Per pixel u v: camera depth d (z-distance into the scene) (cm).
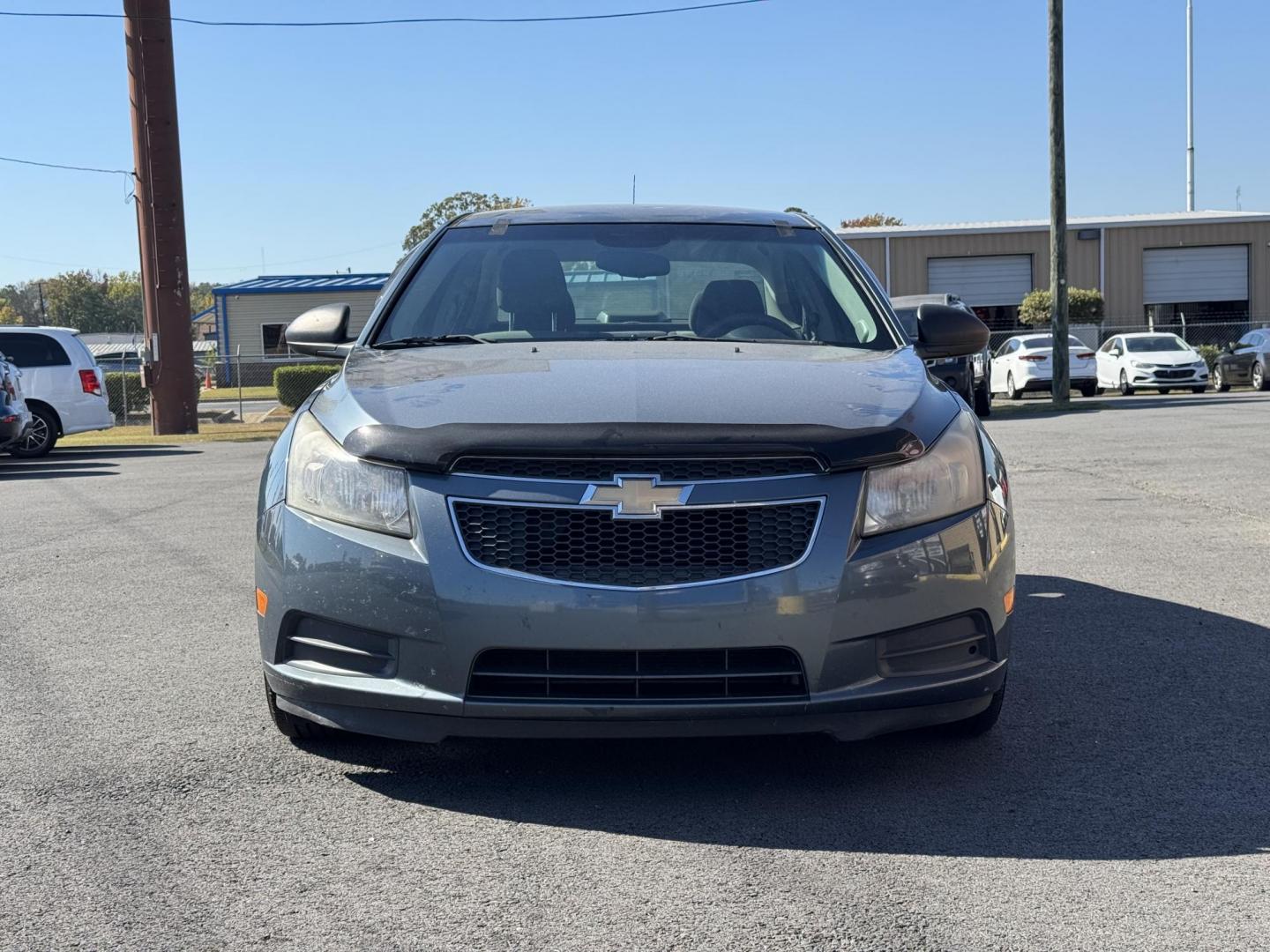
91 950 242
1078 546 696
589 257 446
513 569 299
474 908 260
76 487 1162
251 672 454
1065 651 473
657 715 296
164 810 318
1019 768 345
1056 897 262
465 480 304
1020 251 4238
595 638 294
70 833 303
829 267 448
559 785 334
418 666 302
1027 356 2691
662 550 298
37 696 424
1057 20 2134
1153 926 249
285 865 283
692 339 405
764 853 287
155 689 431
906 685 307
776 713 299
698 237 459
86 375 1688
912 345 412
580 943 243
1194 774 338
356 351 403
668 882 271
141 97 2042
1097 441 1332
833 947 241
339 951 241
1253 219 4200
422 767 349
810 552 300
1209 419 1639
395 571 303
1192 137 4916
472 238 462
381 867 281
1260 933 245
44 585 633
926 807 315
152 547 752
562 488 299
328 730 360
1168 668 447
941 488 316
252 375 4962
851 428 310
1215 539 707
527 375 347
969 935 245
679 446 300
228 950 242
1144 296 4253
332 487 318
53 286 13900
